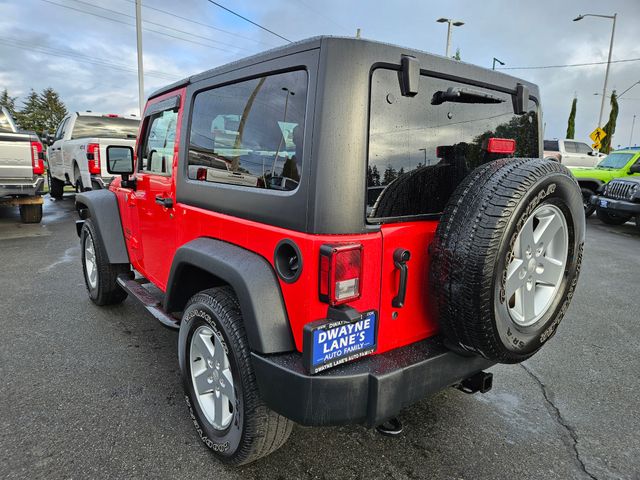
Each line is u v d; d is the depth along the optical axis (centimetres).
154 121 320
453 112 213
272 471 225
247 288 186
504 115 242
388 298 188
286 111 188
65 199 1351
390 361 184
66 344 363
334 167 169
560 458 241
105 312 434
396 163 189
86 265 455
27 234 816
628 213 1003
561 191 196
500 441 254
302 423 172
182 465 227
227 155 228
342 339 173
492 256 170
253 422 198
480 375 225
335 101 168
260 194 197
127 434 250
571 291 225
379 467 230
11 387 296
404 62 183
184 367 247
